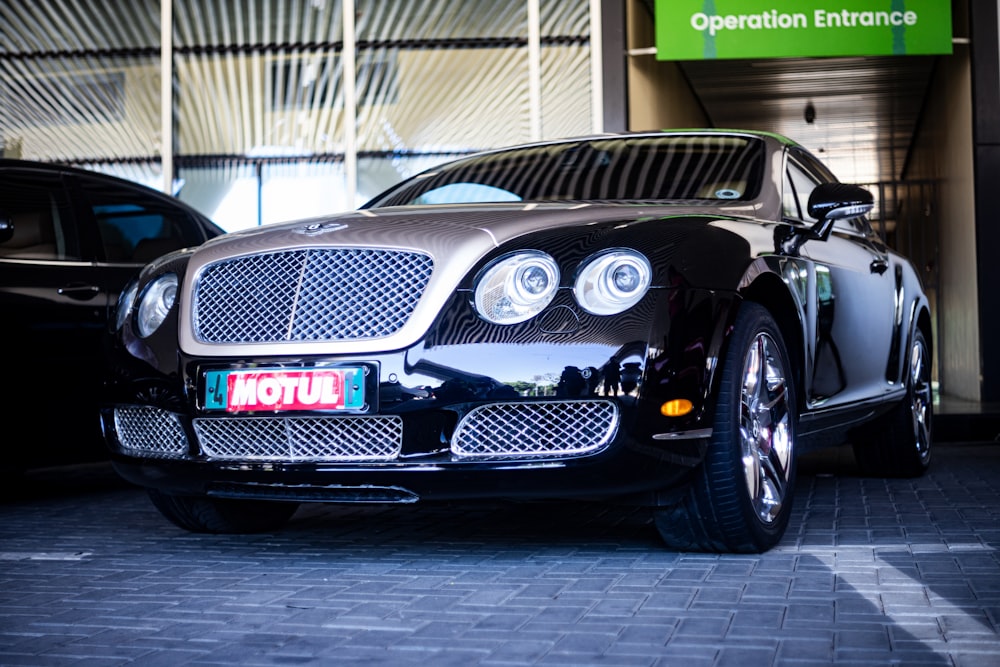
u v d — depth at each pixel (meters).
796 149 3.63
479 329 2.45
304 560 2.72
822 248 3.33
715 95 11.71
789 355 3.01
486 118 7.34
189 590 2.37
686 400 2.43
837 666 1.68
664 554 2.69
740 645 1.81
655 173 3.29
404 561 2.68
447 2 7.37
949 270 9.12
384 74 7.41
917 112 12.80
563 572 2.48
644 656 1.76
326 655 1.81
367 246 2.58
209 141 7.48
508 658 1.77
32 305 3.94
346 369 2.50
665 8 6.98
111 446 2.91
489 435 2.44
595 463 2.39
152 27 7.51
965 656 1.72
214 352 2.65
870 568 2.46
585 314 2.42
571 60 7.28
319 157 7.42
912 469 4.36
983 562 2.51
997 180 7.15
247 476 2.60
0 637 1.97
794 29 6.90
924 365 4.50
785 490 2.80
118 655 1.83
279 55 7.46
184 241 4.56
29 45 7.57
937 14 6.87
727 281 2.56
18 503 4.07
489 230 2.57
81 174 4.32
